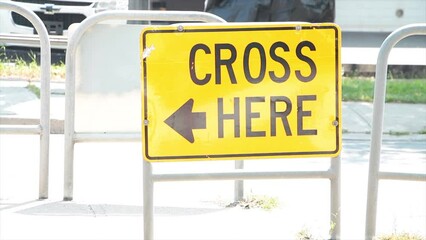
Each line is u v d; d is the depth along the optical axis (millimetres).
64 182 9570
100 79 9477
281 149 7336
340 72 7379
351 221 8930
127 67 9531
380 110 7703
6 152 12594
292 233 8227
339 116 7379
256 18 16312
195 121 7258
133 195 10000
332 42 7371
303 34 7359
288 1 16297
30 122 14312
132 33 9523
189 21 9617
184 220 8797
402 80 20562
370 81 19984
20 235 8023
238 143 7289
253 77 7312
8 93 16891
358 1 30031
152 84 7207
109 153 12875
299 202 9805
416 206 9734
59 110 15539
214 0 16453
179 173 7211
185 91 7242
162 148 7211
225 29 7297
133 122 9523
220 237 8094
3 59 19984
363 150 13914
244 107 7297
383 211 9445
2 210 9016
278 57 7332
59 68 19500
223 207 9484
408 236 8047
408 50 24266
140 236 8086
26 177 10867
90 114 9461
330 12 16516
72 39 9336
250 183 10953
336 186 7473
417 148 14383
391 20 30109
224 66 7281
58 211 9047
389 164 12664
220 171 7246
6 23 20125
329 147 7383
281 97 7336
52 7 20469
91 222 8617
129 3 14906
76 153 12797
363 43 28094
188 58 7246
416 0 30047
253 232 8281
